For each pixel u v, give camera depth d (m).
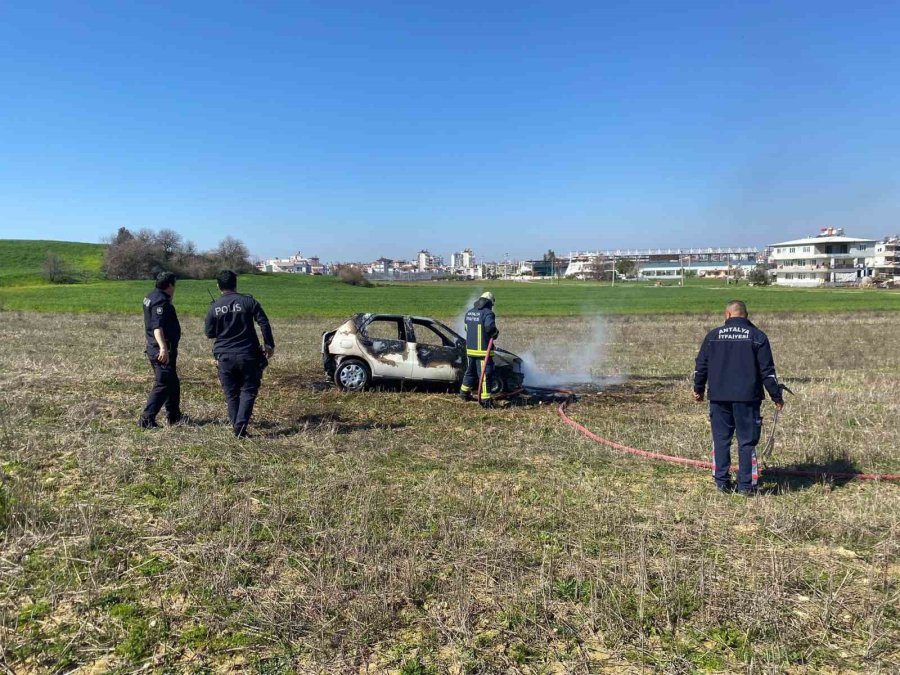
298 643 3.26
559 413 9.27
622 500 5.50
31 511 4.66
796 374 13.95
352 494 5.37
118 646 3.20
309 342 18.95
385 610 3.51
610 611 3.57
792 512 5.21
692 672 3.12
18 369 12.29
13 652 3.13
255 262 105.56
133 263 80.56
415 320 10.96
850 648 3.37
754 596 3.75
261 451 6.64
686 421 9.00
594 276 143.12
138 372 12.16
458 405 9.83
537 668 3.12
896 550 4.56
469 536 4.54
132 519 4.77
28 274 74.69
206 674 3.01
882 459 7.06
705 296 65.56
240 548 4.25
